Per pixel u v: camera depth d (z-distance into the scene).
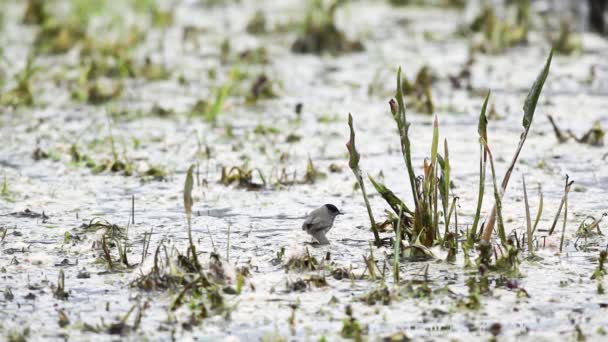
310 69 21.72
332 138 15.02
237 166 13.17
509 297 7.94
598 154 13.57
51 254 9.30
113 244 9.57
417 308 7.71
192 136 15.26
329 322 7.42
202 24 29.19
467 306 7.67
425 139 14.78
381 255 9.12
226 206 11.15
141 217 10.69
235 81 19.67
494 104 17.45
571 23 27.67
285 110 17.44
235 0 35.25
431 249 9.02
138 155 13.87
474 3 33.09
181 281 8.29
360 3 34.03
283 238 9.79
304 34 24.16
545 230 9.88
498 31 24.00
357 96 18.64
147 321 7.49
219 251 9.30
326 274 8.61
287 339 7.11
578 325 7.23
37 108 17.78
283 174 12.52
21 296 8.09
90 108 17.78
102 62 21.42
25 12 29.39
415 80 18.95
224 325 7.40
